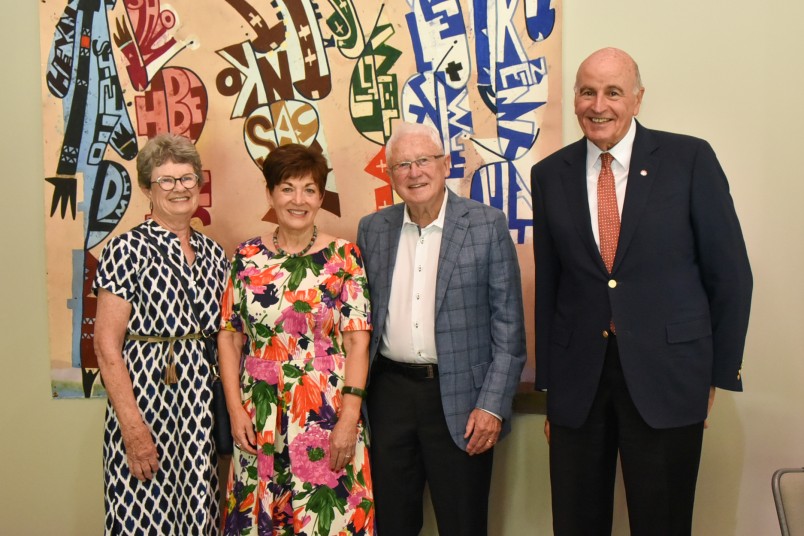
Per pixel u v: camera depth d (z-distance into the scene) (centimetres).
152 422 165
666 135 158
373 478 177
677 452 153
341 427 165
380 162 211
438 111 207
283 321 167
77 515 226
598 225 157
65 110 216
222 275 182
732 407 203
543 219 168
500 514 213
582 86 152
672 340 150
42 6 214
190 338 171
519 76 203
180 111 215
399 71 208
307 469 165
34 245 222
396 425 174
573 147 166
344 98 210
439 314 167
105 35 214
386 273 176
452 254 168
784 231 196
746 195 198
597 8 200
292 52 211
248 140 214
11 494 227
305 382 166
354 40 209
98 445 223
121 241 164
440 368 167
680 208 150
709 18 195
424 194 165
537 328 171
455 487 170
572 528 165
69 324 219
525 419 210
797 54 191
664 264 150
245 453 169
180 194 171
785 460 201
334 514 166
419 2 205
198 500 168
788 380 199
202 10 212
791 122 193
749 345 201
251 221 216
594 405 159
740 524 204
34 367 224
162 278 167
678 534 157
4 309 224
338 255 173
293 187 165
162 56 214
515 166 205
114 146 216
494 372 166
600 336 155
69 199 217
